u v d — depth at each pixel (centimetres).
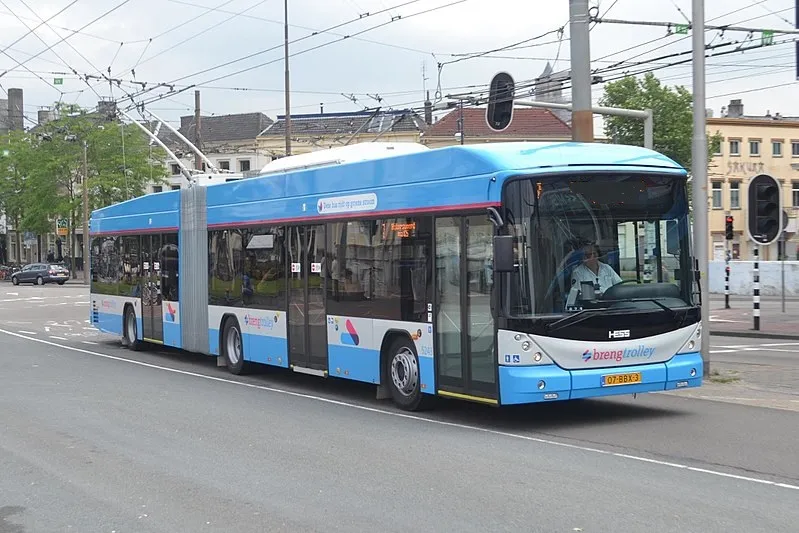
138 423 1088
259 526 648
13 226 7744
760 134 5491
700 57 1396
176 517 679
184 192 1756
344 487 755
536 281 963
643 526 621
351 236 1246
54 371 1662
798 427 984
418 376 1124
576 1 1542
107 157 6169
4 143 7056
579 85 1543
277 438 982
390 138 5712
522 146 1021
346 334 1258
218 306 1623
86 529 655
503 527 627
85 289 5534
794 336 2162
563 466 817
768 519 634
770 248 5444
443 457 868
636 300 1007
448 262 1060
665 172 1036
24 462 881
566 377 964
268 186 1459
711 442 911
